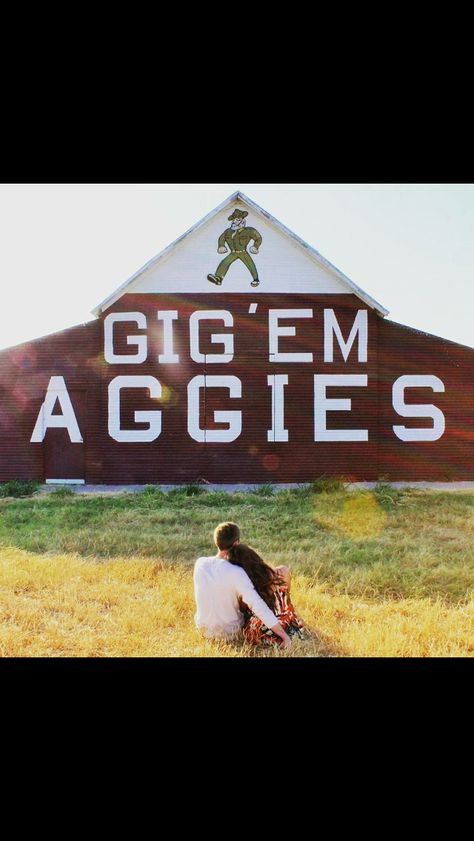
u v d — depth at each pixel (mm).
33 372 19719
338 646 5762
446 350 19719
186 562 9258
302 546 10383
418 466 19656
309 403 19422
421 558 9547
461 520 12820
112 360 19453
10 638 5984
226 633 5887
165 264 19500
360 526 12242
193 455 19375
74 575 8406
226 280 19484
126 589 7770
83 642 5906
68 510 14148
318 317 19484
